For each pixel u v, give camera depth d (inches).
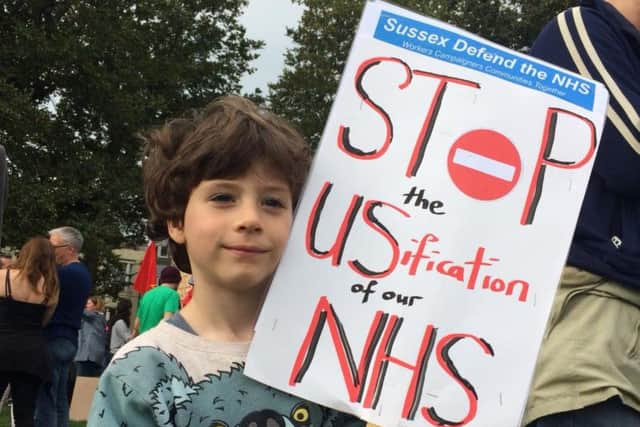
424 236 60.0
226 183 57.6
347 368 58.2
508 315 58.9
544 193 61.0
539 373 65.1
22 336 202.1
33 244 207.2
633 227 65.9
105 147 836.0
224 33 940.6
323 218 60.3
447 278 59.2
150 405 55.8
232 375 58.2
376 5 63.6
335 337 58.7
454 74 62.6
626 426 64.2
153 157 62.5
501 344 58.4
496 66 63.0
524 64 63.4
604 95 63.5
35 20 765.3
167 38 880.9
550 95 62.9
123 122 806.5
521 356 58.3
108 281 807.1
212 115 60.1
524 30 909.2
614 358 64.7
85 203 794.2
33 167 735.7
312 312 59.0
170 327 59.5
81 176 775.7
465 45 63.3
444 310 58.8
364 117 61.9
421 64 62.8
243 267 57.3
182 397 56.7
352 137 61.7
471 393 57.7
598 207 66.7
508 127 61.9
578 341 64.7
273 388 58.7
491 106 62.2
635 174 64.7
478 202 60.5
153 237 66.0
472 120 61.9
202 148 57.2
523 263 59.8
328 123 61.8
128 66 791.1
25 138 706.2
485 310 58.9
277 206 59.2
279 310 58.7
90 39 760.3
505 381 58.0
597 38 69.4
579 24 70.9
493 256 59.7
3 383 202.7
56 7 775.1
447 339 58.4
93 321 358.0
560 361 64.4
